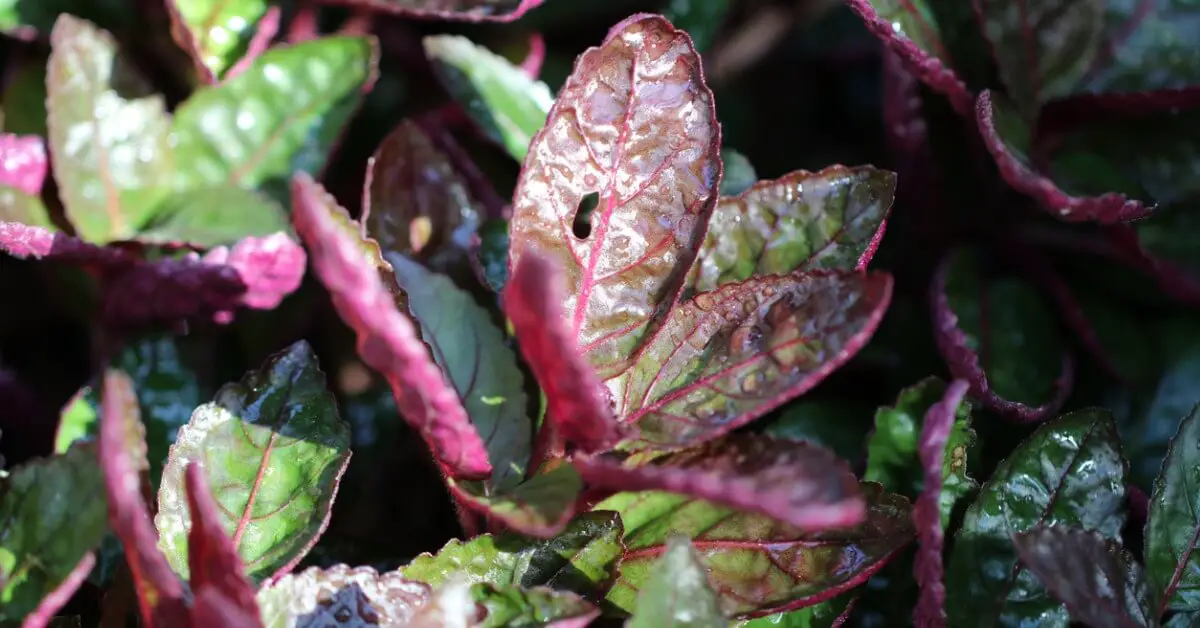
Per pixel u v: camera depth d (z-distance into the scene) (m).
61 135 0.47
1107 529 0.44
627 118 0.42
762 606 0.43
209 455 0.43
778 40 0.55
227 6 0.49
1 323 0.50
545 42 0.53
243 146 0.49
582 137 0.42
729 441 0.41
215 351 0.48
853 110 0.55
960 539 0.44
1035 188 0.46
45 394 0.50
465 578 0.42
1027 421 0.47
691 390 0.42
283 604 0.41
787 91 0.56
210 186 0.47
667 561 0.40
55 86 0.47
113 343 0.47
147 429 0.46
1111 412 0.45
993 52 0.49
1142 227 0.49
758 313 0.42
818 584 0.43
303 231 0.39
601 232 0.43
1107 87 0.50
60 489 0.42
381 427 0.48
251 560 0.42
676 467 0.41
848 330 0.41
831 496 0.39
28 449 0.49
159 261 0.46
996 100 0.48
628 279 0.43
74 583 0.41
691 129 0.43
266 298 0.47
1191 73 0.50
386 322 0.38
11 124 0.49
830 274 0.42
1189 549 0.44
